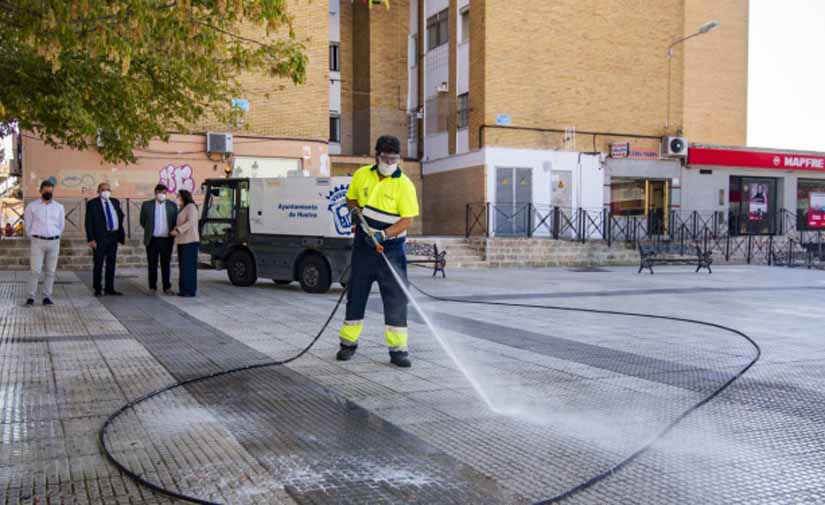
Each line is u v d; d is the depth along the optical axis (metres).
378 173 6.25
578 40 24.59
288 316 9.24
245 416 4.59
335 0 27.98
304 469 3.63
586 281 16.02
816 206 28.88
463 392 5.28
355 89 28.30
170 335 7.65
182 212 11.41
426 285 14.53
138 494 3.27
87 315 9.12
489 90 23.22
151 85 9.88
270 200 12.80
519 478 3.55
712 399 5.20
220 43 6.72
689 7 27.06
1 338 7.34
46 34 5.85
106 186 11.34
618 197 25.64
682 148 25.61
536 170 23.95
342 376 5.77
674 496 3.36
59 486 3.36
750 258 25.09
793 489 3.47
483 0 23.19
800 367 6.41
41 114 9.50
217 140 19.61
